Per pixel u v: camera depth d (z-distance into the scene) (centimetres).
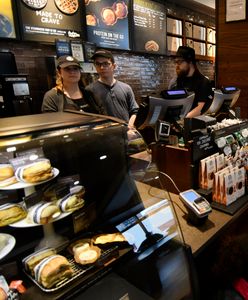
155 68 548
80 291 78
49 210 86
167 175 145
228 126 162
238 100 268
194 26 635
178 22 584
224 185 132
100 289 82
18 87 285
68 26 374
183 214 129
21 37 328
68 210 92
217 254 117
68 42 321
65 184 95
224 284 106
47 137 90
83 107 239
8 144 83
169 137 154
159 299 87
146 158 133
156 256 95
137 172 123
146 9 496
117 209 107
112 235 95
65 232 95
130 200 110
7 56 301
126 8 457
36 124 97
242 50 255
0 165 83
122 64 477
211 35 707
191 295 95
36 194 89
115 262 87
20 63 337
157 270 92
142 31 495
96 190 105
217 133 152
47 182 91
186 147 143
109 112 279
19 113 288
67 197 93
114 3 435
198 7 622
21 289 77
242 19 249
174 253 98
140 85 519
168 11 550
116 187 110
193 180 142
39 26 342
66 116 115
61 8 362
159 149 154
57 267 79
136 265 91
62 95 231
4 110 282
